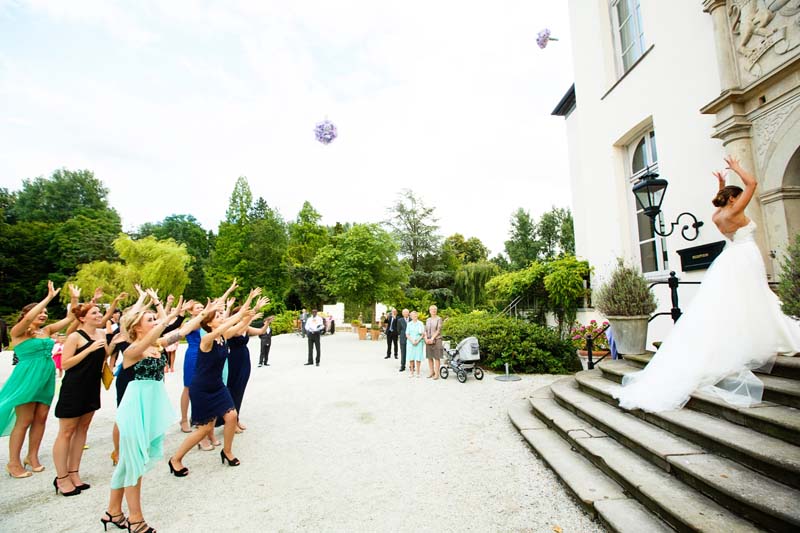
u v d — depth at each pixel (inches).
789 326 137.4
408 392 308.2
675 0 275.3
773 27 194.9
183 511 128.3
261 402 285.9
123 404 120.2
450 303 1275.8
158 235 2027.6
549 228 1380.4
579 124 420.2
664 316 287.7
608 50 372.8
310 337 474.9
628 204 353.1
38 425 170.6
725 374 136.8
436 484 143.5
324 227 1772.9
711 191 246.1
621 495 117.6
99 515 129.6
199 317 160.9
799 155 190.5
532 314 499.8
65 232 1539.1
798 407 120.0
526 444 181.9
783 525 81.0
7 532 118.7
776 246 197.8
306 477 154.0
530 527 111.6
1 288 1384.1
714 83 243.8
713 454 117.5
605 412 171.6
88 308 157.5
